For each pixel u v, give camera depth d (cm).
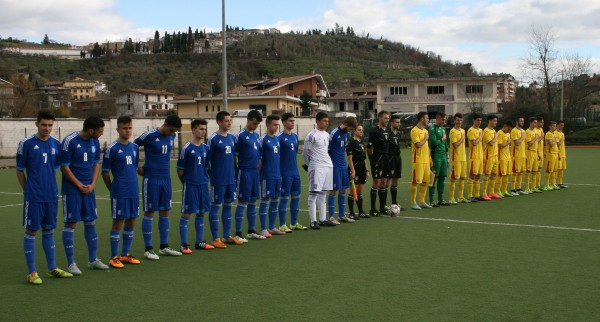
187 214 847
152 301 596
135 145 787
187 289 641
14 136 3597
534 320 523
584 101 5888
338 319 529
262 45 14362
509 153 1509
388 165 1187
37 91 8019
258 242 923
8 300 607
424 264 746
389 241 907
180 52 13700
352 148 1128
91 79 11525
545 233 966
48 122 685
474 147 1398
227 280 678
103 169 767
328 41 15688
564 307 561
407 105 6675
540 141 1616
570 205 1321
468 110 6456
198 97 6147
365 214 1167
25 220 680
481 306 565
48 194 689
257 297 604
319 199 1066
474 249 838
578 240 902
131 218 777
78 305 586
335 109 7994
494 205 1339
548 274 689
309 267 738
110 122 4066
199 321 529
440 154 1323
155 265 767
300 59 13362
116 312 561
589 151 3712
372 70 13238
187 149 840
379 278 676
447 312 547
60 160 709
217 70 11919
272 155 962
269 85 6850
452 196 1373
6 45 15075
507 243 882
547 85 5103
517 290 621
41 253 859
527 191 1580
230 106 5838
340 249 850
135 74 11775
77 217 721
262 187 964
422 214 1205
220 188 882
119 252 860
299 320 527
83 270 745
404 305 570
